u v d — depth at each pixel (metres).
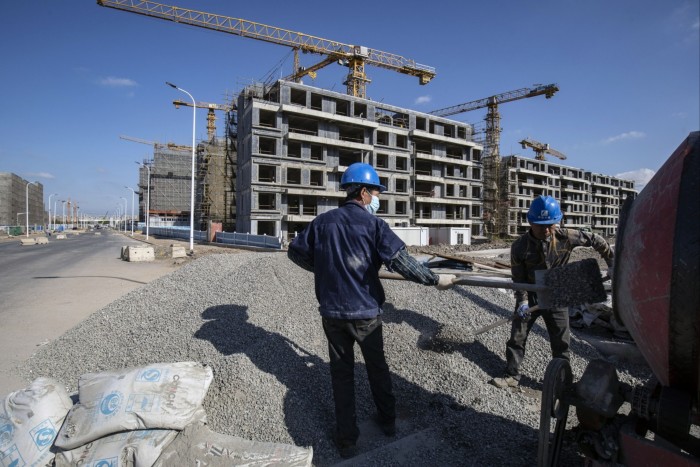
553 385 2.06
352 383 2.78
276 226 41.22
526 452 2.72
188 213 83.06
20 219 101.38
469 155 56.62
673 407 1.64
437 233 39.56
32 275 13.69
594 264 2.40
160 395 2.50
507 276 7.38
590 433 2.12
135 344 4.32
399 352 4.04
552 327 3.66
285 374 3.38
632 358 4.28
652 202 1.69
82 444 2.36
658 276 1.55
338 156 44.44
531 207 3.47
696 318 1.43
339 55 55.44
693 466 1.55
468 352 4.17
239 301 4.95
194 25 49.31
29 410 2.46
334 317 2.67
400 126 51.97
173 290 5.97
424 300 5.31
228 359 3.44
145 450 2.27
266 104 40.19
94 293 9.88
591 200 92.31
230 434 2.82
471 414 3.12
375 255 2.77
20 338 5.73
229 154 54.19
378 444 2.82
